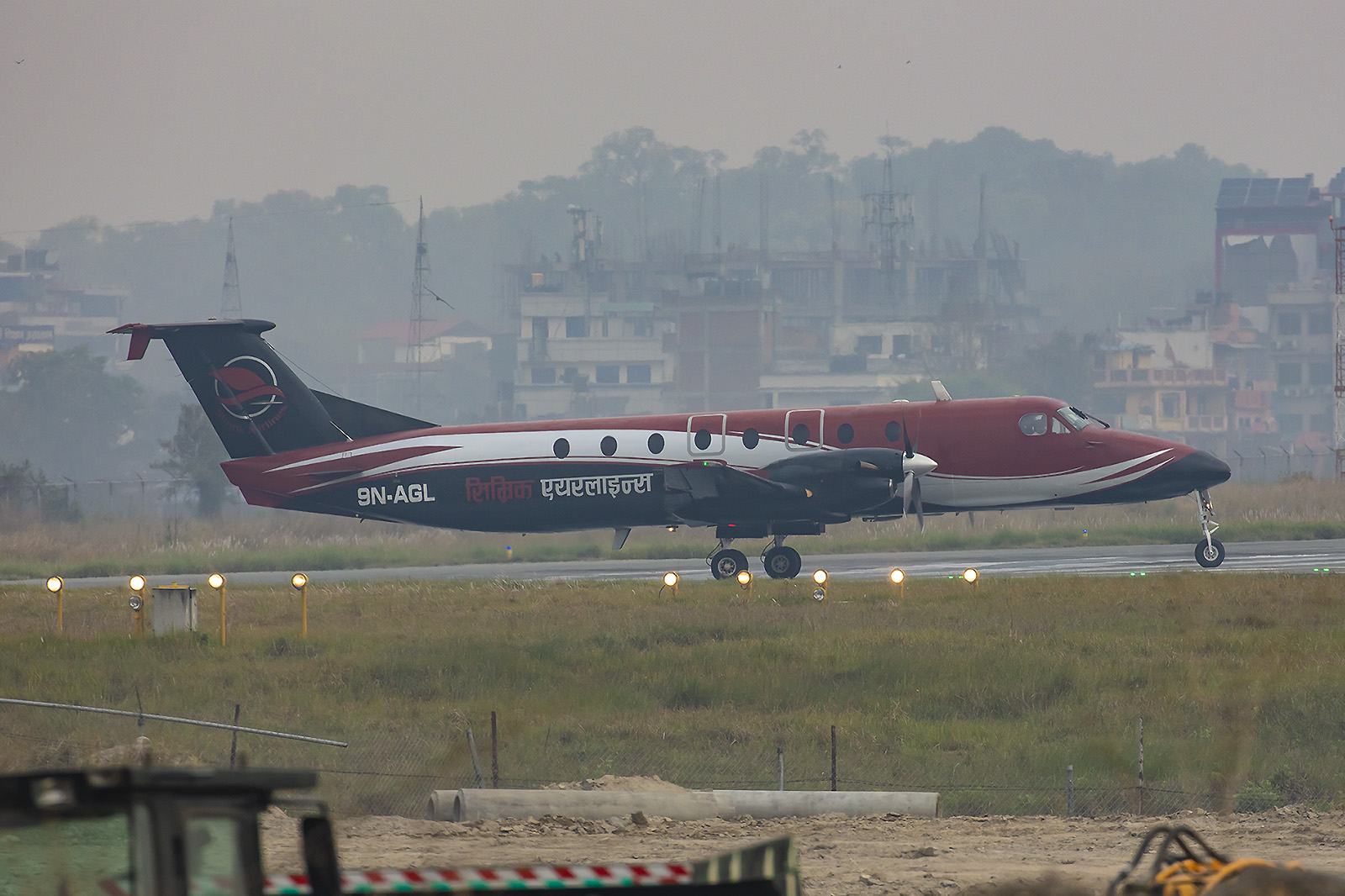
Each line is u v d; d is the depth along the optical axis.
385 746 65.81
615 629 100.81
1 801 17.88
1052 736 67.31
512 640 96.06
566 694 77.50
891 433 141.75
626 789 56.44
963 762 63.22
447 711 73.75
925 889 37.28
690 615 107.75
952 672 80.88
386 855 43.91
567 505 145.12
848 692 78.06
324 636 101.62
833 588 126.62
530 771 61.91
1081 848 44.91
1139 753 58.75
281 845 45.69
